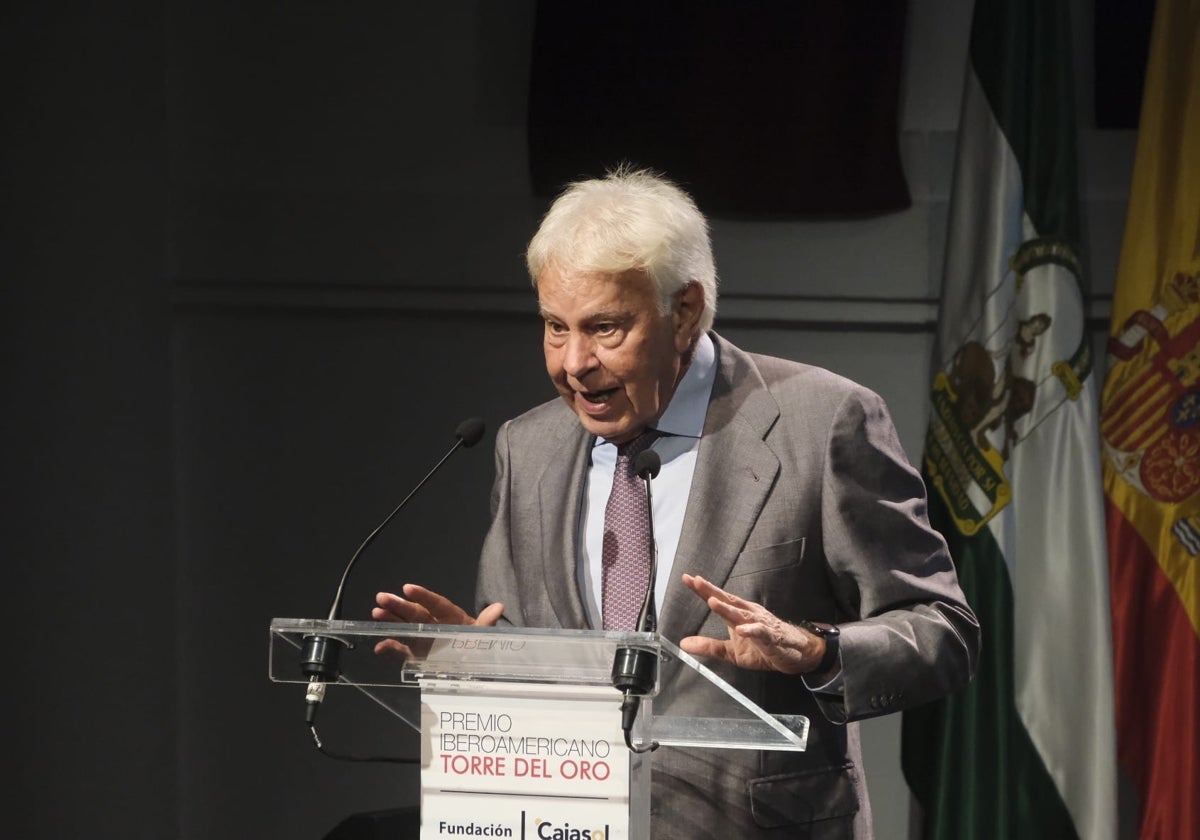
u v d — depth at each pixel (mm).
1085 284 11180
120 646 11875
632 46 11891
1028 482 10633
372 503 12500
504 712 4570
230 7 12641
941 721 10656
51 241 11359
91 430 11664
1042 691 10484
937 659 5695
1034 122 10805
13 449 10961
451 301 12352
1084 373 10648
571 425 6707
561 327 5941
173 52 12664
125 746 11883
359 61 12547
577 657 4492
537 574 6387
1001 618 10547
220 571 12570
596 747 4488
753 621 5066
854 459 6117
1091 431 10594
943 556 6289
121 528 11930
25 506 11047
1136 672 10727
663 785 5777
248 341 12609
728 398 6379
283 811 12430
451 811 4574
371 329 12523
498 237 12422
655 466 5480
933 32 12117
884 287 12062
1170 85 10695
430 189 12477
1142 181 10719
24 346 11047
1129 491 10742
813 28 11805
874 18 11781
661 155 11867
